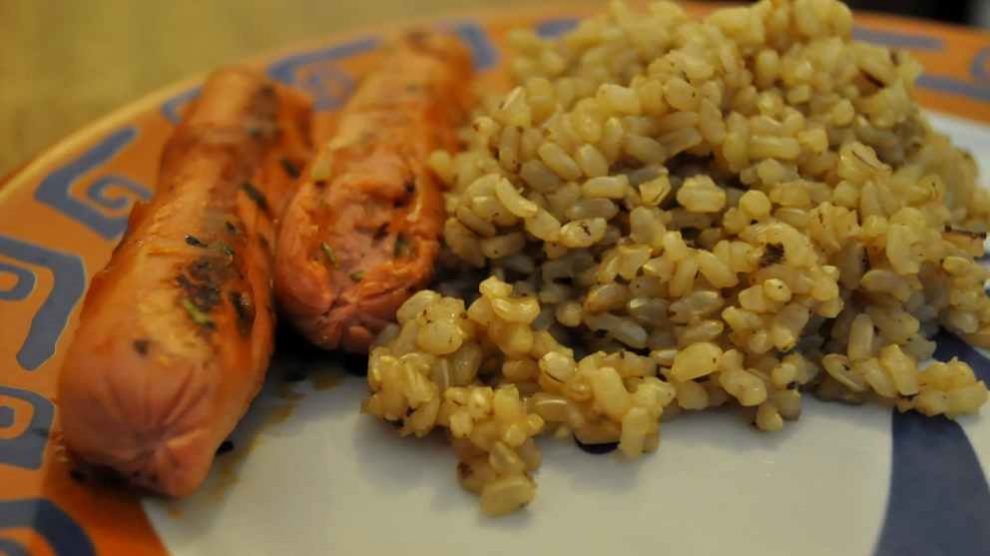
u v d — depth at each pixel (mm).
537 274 226
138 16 378
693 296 216
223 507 200
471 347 213
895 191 225
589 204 220
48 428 204
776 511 202
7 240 240
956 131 285
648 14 245
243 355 198
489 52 314
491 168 226
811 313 217
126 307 192
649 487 205
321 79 304
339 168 228
